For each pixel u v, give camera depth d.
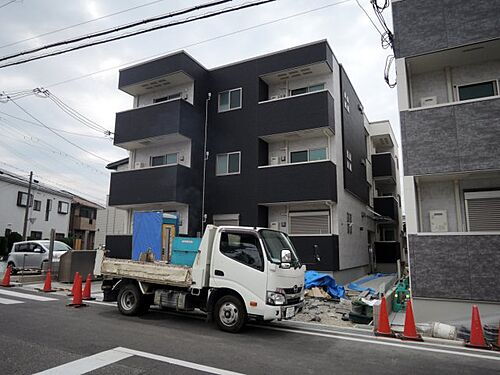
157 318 8.04
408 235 8.46
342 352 5.80
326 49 14.53
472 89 9.94
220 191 15.86
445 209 9.77
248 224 14.91
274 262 6.81
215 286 7.13
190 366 4.77
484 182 9.48
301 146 15.43
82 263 14.12
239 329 6.82
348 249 15.62
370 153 23.03
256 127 15.45
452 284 7.91
